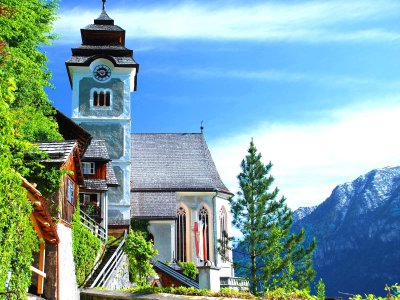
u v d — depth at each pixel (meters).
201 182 58.50
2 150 11.14
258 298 12.95
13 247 12.56
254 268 36.91
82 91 51.19
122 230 47.47
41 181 18.41
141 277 32.53
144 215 52.84
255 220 37.47
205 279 15.64
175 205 54.69
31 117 23.95
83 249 23.73
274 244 36.75
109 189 48.53
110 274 25.44
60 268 18.36
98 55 51.50
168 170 59.41
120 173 49.31
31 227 14.16
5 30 20.91
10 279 12.55
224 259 39.00
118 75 51.97
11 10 20.84
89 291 20.39
